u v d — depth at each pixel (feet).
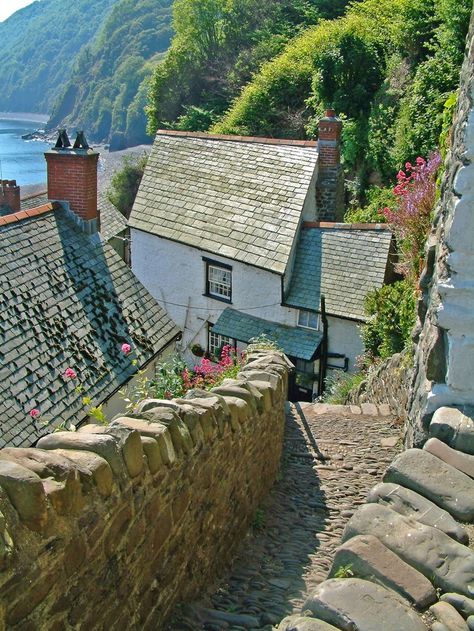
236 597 14.35
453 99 23.39
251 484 18.54
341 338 56.95
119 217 91.04
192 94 141.90
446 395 15.34
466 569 10.11
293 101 110.22
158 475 11.87
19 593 8.14
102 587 10.14
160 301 68.13
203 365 39.22
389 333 38.50
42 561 8.57
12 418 30.81
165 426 12.58
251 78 131.44
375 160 79.97
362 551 10.26
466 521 11.87
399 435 25.99
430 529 10.93
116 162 240.94
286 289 58.65
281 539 17.81
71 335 37.52
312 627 8.70
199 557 14.29
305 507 20.11
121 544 10.65
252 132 110.32
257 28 143.54
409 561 10.25
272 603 13.94
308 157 63.26
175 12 150.71
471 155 14.32
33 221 41.37
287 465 23.77
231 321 61.26
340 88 95.55
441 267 16.29
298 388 59.52
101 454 10.33
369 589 9.39
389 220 42.45
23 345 34.42
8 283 36.37
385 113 83.66
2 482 8.16
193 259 63.72
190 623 12.60
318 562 16.31
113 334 40.34
